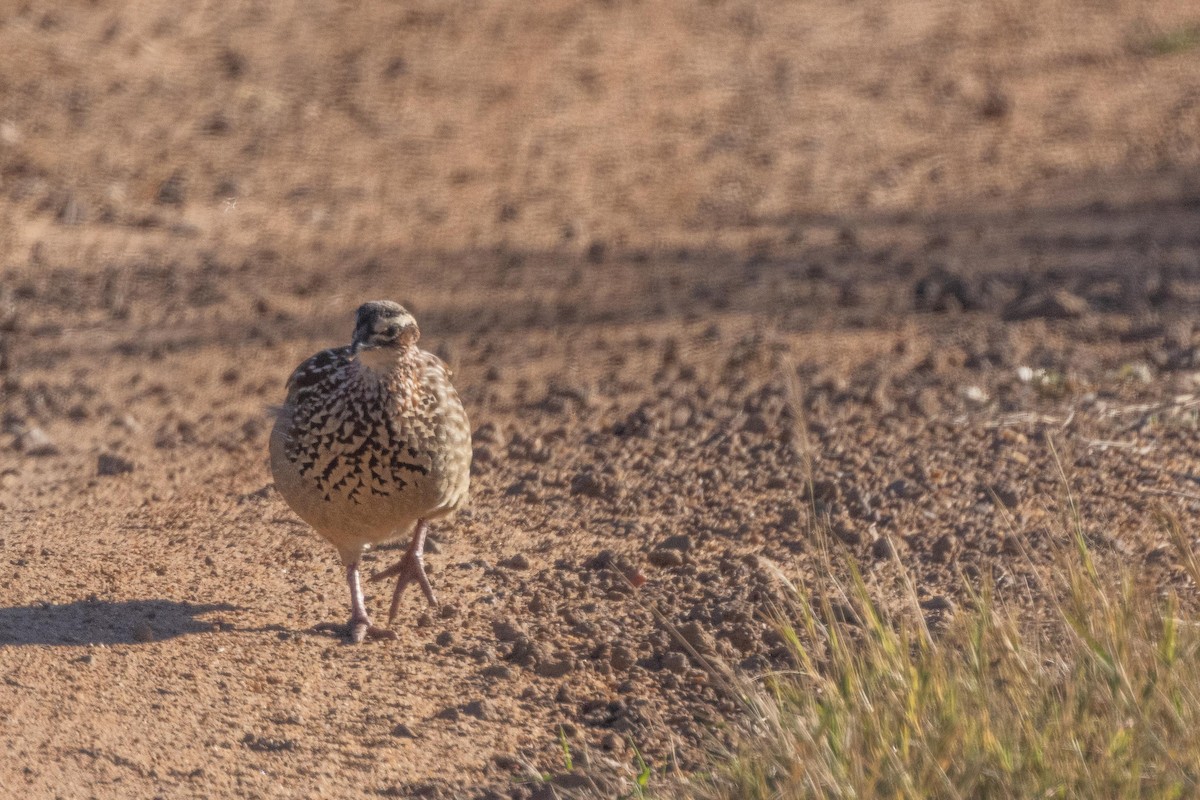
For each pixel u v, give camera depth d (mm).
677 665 9844
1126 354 15781
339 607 11070
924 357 16188
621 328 18484
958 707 7746
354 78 30172
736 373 16141
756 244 22688
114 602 10977
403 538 12250
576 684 9773
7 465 14266
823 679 8445
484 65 31516
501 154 27219
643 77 31547
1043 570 10578
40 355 17812
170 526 12648
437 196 25094
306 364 10688
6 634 10266
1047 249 21578
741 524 12094
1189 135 28531
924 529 11617
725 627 10242
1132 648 8039
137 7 32406
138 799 8297
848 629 9641
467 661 10133
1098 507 11586
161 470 14078
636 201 25094
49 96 27672
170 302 19984
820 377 15641
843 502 12219
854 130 29109
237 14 33000
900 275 20531
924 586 10688
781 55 33438
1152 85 31859
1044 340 16656
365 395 10078
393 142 27438
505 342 18016
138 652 10109
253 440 14836
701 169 26859
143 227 23062
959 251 21766
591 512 12656
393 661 10141
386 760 8852
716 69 32344
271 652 10219
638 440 14156
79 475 13984
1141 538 10945
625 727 9156
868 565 11102
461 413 10656
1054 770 7301
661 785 8398
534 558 11789
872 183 26156
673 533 12086
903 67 33000
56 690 9492
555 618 10688
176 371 17234
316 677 9875
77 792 8328
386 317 9961
